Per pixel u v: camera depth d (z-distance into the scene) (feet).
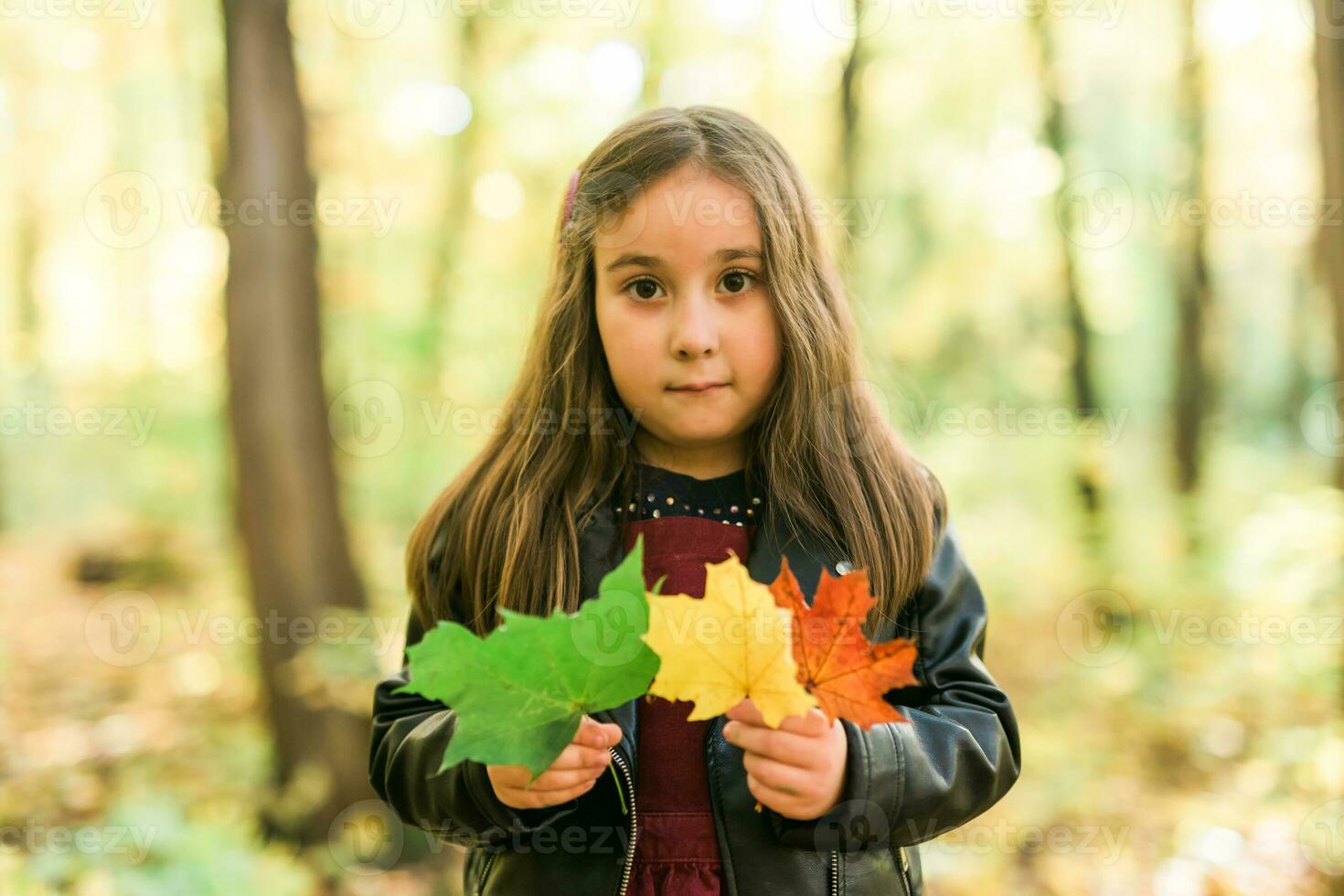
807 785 2.98
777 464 3.95
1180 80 26.40
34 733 16.85
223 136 14.61
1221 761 14.65
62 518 35.29
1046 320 30.12
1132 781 14.35
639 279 3.69
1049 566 20.99
